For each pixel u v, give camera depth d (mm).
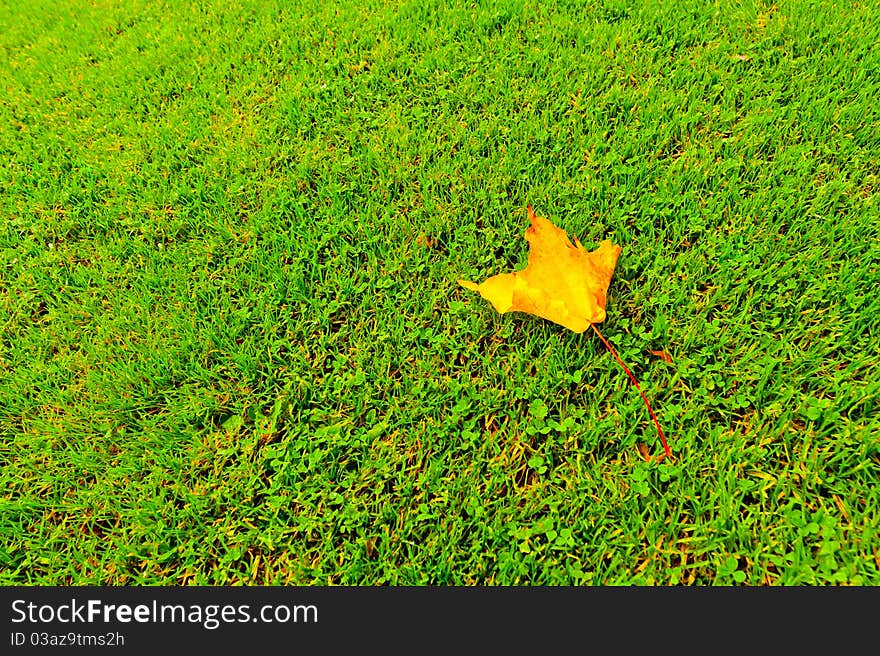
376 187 3150
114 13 5414
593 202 2826
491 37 3998
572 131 3207
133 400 2473
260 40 4469
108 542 2145
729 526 1901
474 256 2740
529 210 2084
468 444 2180
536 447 2205
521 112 3361
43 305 2977
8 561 2117
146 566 2078
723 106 3143
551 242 2076
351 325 2623
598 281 2092
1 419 2500
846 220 2516
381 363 2441
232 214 3148
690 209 2711
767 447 2033
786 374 2143
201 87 4070
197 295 2809
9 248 3213
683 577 1876
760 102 3088
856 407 2064
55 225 3297
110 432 2396
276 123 3619
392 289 2695
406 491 2115
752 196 2715
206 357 2596
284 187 3219
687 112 3135
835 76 3170
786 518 1849
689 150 2947
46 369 2604
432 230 2893
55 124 4082
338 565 2039
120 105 4086
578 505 1998
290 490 2172
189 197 3305
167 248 3107
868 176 2676
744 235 2584
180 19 5039
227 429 2393
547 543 1943
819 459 1940
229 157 3443
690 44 3627
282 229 3029
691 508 1974
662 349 2324
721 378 2182
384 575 1959
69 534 2186
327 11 4570
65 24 5508
